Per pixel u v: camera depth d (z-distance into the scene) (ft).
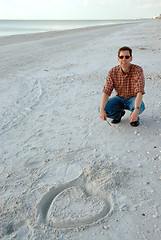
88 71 21.98
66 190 7.42
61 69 23.82
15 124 12.39
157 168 8.08
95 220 6.36
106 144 9.88
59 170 8.44
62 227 6.29
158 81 17.43
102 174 7.93
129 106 10.47
